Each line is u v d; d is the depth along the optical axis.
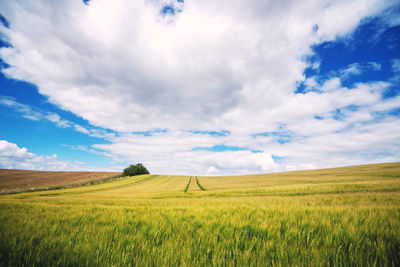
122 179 70.06
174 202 9.23
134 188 44.19
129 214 4.52
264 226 3.05
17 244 2.34
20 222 3.56
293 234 2.66
